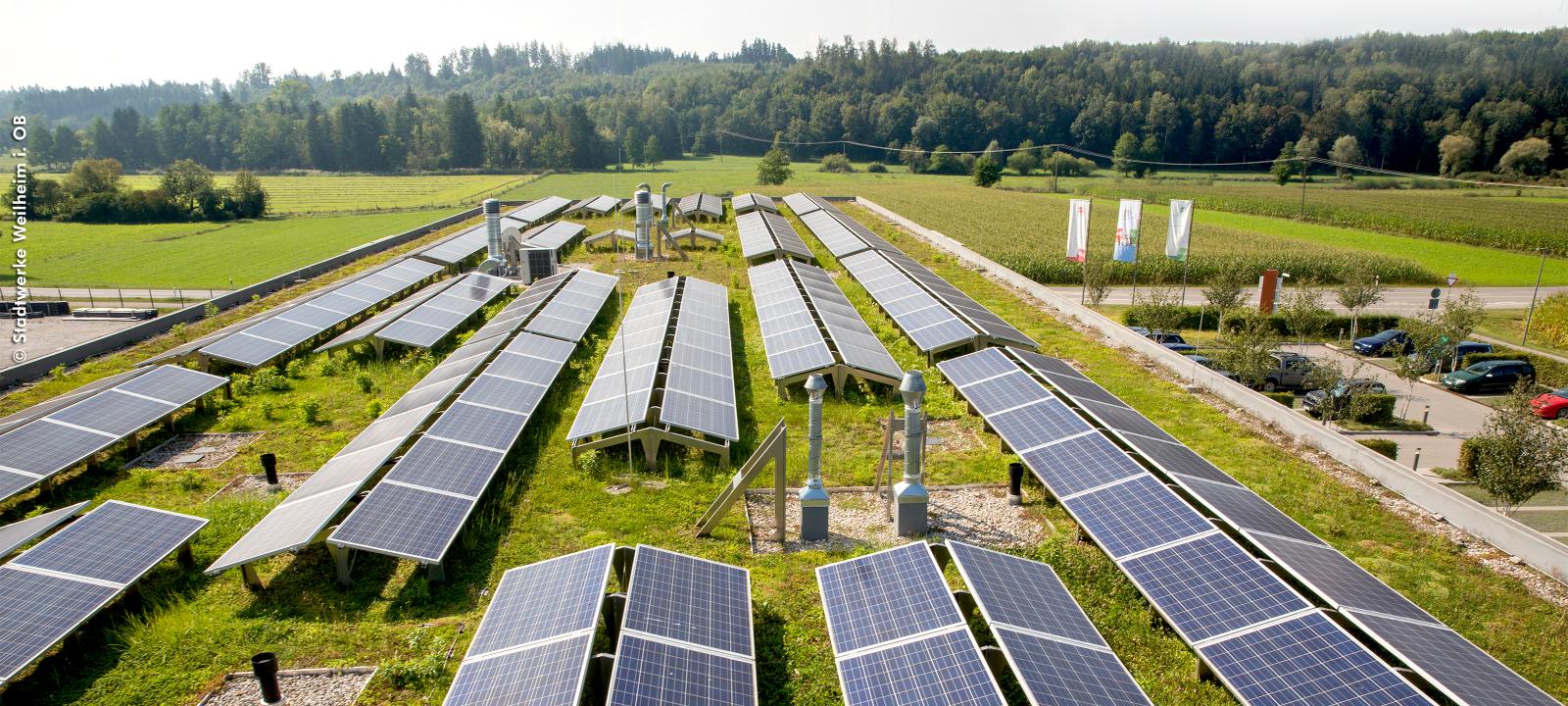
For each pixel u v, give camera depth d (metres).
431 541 18.00
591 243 63.06
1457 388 37.12
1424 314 46.78
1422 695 12.54
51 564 16.33
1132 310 46.50
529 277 50.84
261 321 36.22
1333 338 47.00
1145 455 21.56
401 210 112.31
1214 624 15.12
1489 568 19.17
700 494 22.77
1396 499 22.66
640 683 12.88
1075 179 166.88
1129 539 18.17
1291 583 17.39
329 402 30.25
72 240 85.81
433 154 186.88
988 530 21.12
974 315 37.31
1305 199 119.69
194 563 19.00
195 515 21.39
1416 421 32.97
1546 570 18.83
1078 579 18.52
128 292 58.09
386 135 185.88
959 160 184.62
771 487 23.42
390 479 19.58
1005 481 23.84
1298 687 13.23
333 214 109.31
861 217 89.81
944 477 24.16
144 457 25.50
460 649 15.97
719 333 35.31
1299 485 23.48
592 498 22.41
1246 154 184.00
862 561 17.05
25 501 22.41
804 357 30.67
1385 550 20.00
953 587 18.41
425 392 27.25
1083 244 49.94
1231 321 46.56
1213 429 27.81
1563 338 45.94
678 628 14.52
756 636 16.62
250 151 185.75
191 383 28.61
